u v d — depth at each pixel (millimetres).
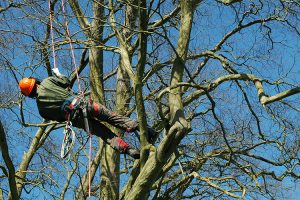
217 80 10172
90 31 12531
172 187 13203
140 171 9148
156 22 12578
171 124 8711
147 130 9195
